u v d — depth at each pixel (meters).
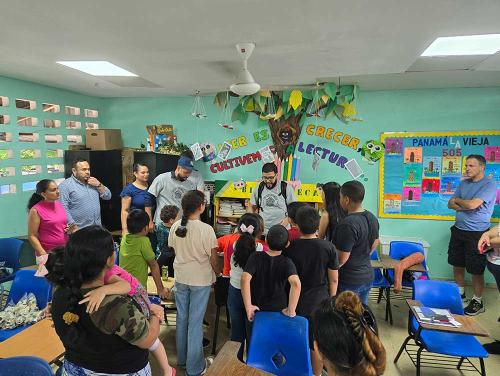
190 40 2.30
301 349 1.87
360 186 2.44
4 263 3.47
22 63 3.04
